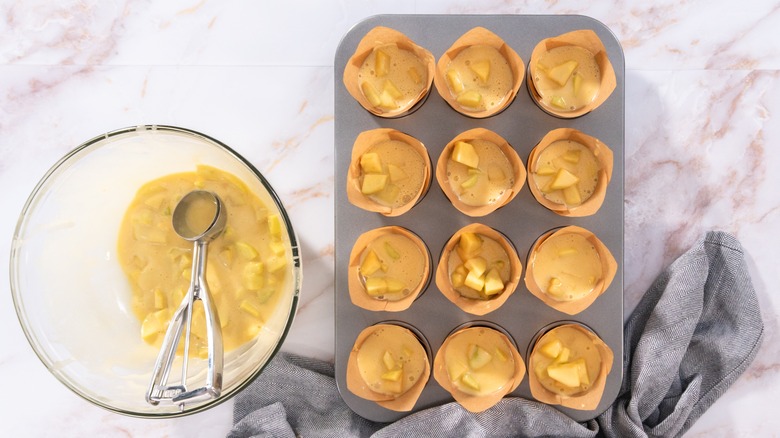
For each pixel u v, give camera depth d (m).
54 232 0.70
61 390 0.81
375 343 0.73
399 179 0.71
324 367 0.79
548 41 0.71
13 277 0.68
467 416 0.74
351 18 0.79
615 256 0.73
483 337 0.73
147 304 0.72
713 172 0.80
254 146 0.80
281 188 0.80
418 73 0.72
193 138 0.67
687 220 0.80
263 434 0.77
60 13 0.80
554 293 0.71
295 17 0.79
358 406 0.74
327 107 0.80
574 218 0.73
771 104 0.80
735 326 0.78
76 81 0.80
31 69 0.80
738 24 0.79
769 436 0.80
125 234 0.72
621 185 0.72
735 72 0.80
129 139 0.67
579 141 0.71
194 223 0.69
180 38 0.80
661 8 0.79
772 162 0.80
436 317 0.73
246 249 0.70
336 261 0.73
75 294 0.71
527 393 0.75
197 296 0.67
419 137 0.73
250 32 0.79
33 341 0.69
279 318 0.69
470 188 0.71
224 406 0.80
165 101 0.80
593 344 0.72
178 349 0.71
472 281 0.69
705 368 0.78
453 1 0.79
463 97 0.71
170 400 0.68
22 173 0.80
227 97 0.80
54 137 0.80
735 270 0.78
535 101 0.72
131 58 0.80
